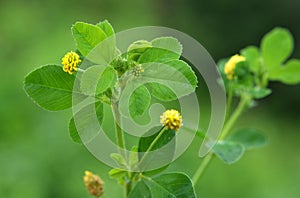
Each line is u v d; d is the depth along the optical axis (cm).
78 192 82
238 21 198
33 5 164
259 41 199
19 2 160
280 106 194
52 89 26
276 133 174
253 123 175
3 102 88
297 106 193
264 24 196
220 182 110
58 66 26
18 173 79
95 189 29
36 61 116
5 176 77
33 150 83
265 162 137
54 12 166
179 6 204
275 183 120
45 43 130
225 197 108
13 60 120
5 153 80
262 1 193
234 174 118
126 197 27
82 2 182
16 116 87
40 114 90
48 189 81
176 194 27
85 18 175
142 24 189
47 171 82
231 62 34
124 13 194
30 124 88
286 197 112
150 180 27
